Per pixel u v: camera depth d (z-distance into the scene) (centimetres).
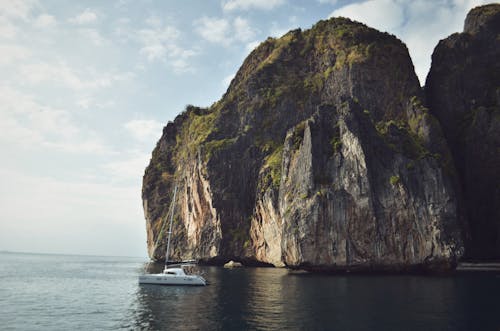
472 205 10212
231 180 10888
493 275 6856
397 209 7106
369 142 7538
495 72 11688
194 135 13075
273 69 12650
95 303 4191
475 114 10850
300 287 5106
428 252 6825
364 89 10750
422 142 8962
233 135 11888
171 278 5681
